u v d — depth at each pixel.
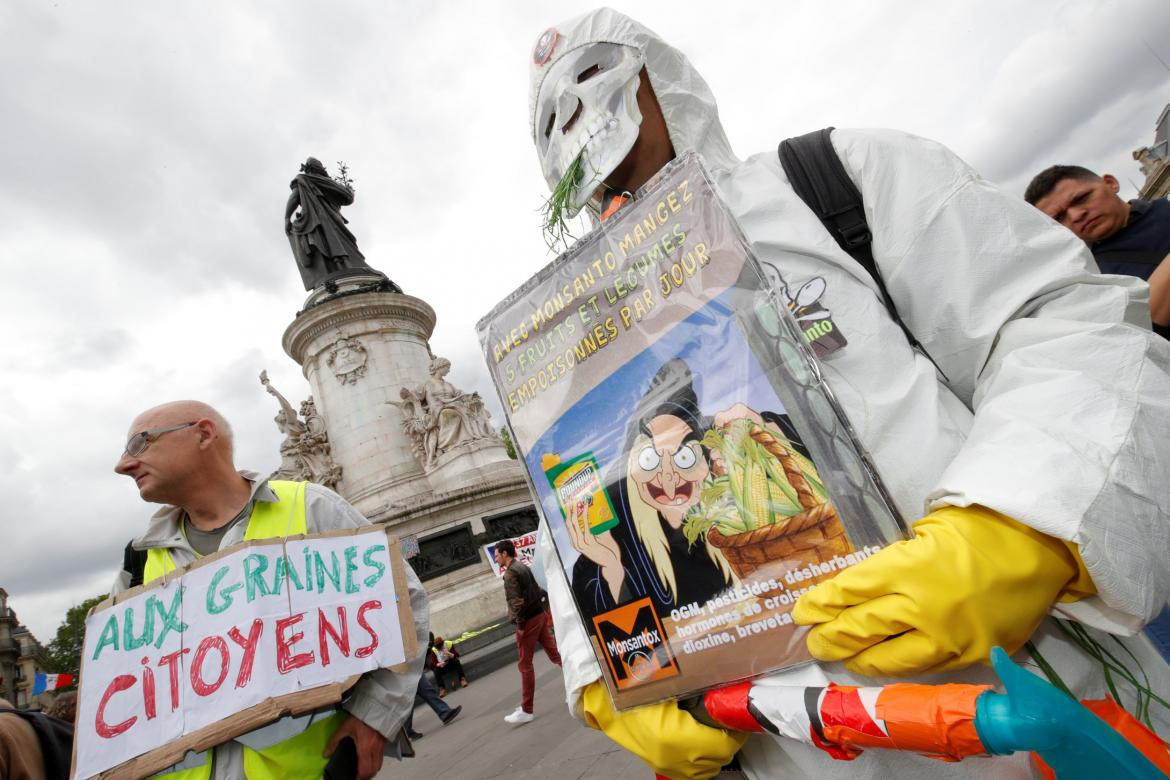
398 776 5.59
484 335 1.63
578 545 1.38
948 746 0.83
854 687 0.99
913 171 1.35
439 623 14.24
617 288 1.36
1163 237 3.12
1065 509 0.90
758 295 1.16
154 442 2.40
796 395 1.10
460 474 16.36
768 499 1.12
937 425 1.24
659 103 1.76
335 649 2.20
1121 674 1.11
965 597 0.90
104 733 2.04
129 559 2.75
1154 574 0.91
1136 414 0.99
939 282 1.30
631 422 1.31
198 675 2.07
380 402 17.70
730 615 1.16
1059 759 0.76
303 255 21.12
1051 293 1.21
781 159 1.54
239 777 2.10
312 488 2.70
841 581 1.01
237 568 2.20
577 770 4.05
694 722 1.27
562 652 1.58
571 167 1.78
